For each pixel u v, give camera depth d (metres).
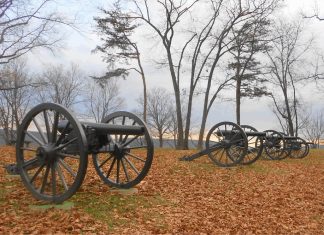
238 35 32.72
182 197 9.74
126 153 9.27
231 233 7.50
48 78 46.53
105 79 37.47
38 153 7.71
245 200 10.22
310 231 8.21
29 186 7.86
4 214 6.99
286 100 40.72
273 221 8.59
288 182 13.48
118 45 35.44
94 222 7.06
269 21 33.00
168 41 31.30
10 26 17.88
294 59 40.31
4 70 30.56
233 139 15.07
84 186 9.45
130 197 8.96
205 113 31.97
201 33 31.36
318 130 67.00
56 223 6.69
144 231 7.00
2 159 13.62
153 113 61.44
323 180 14.62
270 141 19.92
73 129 7.45
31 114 7.84
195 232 7.31
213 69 31.91
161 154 19.75
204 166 15.04
